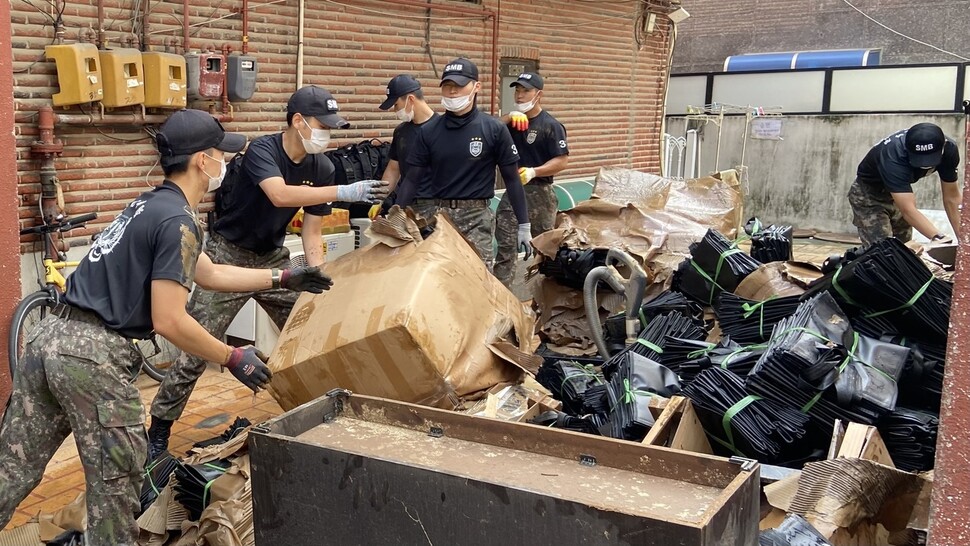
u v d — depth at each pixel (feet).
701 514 6.70
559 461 7.88
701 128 48.85
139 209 9.31
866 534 9.20
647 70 40.11
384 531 7.34
